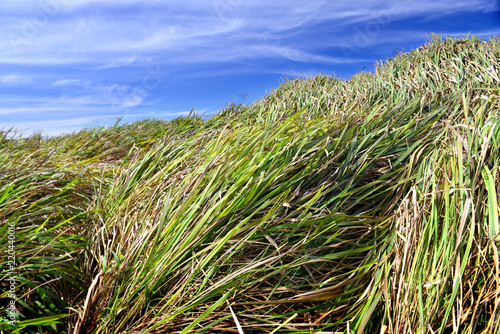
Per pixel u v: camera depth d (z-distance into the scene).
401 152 2.11
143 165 2.42
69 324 1.32
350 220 1.65
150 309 1.37
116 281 1.43
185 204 1.57
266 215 1.50
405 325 1.20
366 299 1.37
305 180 1.81
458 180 1.52
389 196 1.81
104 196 2.17
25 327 1.27
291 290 1.38
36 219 1.69
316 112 3.60
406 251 1.35
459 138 1.68
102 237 1.66
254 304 1.38
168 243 1.48
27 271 1.36
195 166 2.11
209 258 1.38
